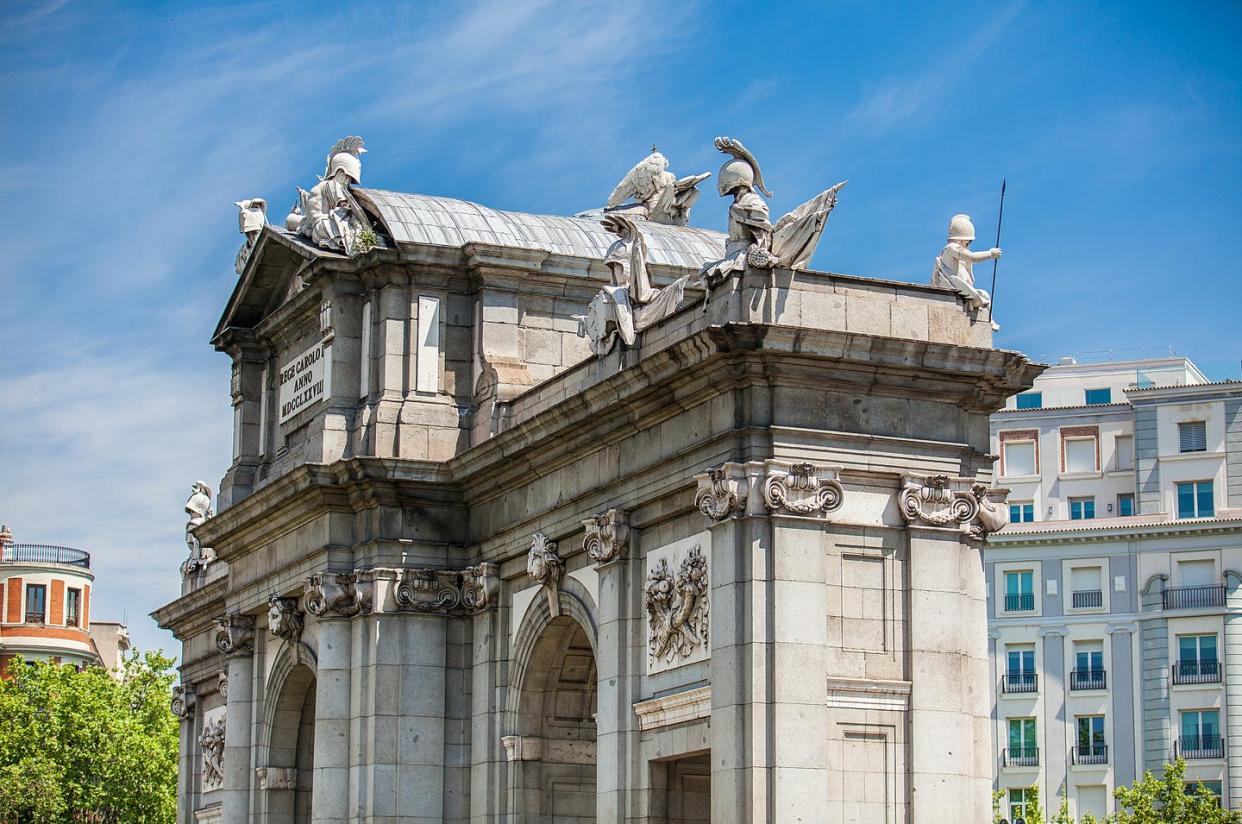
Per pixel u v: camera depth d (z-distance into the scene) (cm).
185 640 9025
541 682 6519
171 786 12269
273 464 7544
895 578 5484
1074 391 11950
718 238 7450
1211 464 10681
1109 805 10088
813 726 5278
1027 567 10462
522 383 6781
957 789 5431
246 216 7906
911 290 5628
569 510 6225
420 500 6788
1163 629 10156
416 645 6712
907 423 5553
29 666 13588
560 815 6500
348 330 6988
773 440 5381
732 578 5347
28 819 11800
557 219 7294
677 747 5616
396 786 6612
